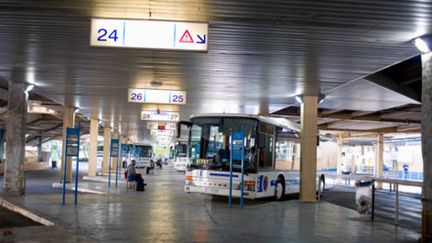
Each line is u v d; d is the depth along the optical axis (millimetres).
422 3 7180
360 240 8875
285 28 8727
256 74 13352
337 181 41469
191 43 8320
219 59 11547
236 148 13969
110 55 11391
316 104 17000
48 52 11195
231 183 14094
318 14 7859
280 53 10688
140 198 16422
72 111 24031
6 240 8086
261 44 9945
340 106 22000
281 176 17719
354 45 9758
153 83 15453
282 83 14656
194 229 9664
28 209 12180
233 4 7496
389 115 27656
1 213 12664
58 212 11719
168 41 8281
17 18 8477
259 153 15438
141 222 10414
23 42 10227
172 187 22719
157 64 12367
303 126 16828
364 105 21359
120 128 43375
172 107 23266
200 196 17828
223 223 10648
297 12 7801
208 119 15898
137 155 46438
